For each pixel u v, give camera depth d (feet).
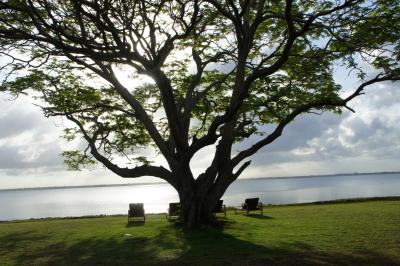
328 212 79.36
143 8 44.68
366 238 47.98
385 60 54.75
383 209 80.89
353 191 325.62
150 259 41.01
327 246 44.16
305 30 46.21
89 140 67.77
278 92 66.13
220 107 75.87
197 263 38.40
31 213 224.53
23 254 47.16
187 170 61.57
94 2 41.55
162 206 282.77
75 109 66.49
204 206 61.11
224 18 66.18
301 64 64.95
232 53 71.72
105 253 45.14
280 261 37.88
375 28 52.42
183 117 67.15
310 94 68.03
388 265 35.19
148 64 51.85
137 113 65.10
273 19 66.23
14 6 44.42
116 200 454.81
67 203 385.29
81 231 64.64
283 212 84.23
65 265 40.29
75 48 45.34
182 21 45.73
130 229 63.31
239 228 59.57
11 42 54.39
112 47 45.65
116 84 64.59
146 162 69.00
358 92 56.34
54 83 65.87
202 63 73.31
